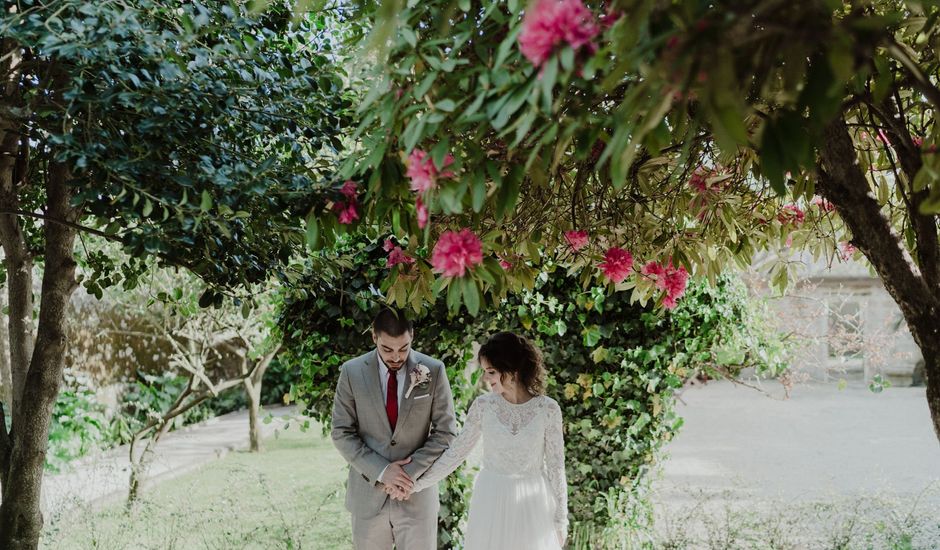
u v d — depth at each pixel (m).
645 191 2.73
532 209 2.66
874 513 4.38
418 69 1.76
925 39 2.00
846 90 1.96
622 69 1.22
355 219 2.31
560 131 1.62
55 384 2.86
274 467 7.38
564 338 3.92
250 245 2.62
